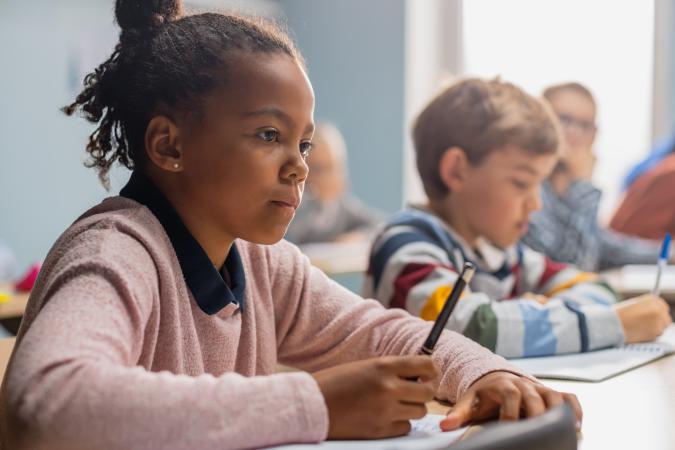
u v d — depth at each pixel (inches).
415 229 55.7
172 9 34.4
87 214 31.2
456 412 28.3
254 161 30.5
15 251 164.6
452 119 57.5
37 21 165.6
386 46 198.7
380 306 39.8
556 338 47.0
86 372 22.8
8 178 162.9
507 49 189.9
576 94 90.1
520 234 58.5
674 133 119.4
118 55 33.7
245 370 35.4
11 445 23.0
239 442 23.2
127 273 27.4
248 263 37.1
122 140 33.6
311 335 38.7
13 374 23.5
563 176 89.9
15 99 163.2
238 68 30.8
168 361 30.2
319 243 163.6
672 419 31.8
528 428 20.5
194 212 32.0
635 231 108.9
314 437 24.6
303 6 206.4
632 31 172.2
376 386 25.7
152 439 22.3
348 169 203.6
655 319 51.1
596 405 34.4
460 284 32.2
